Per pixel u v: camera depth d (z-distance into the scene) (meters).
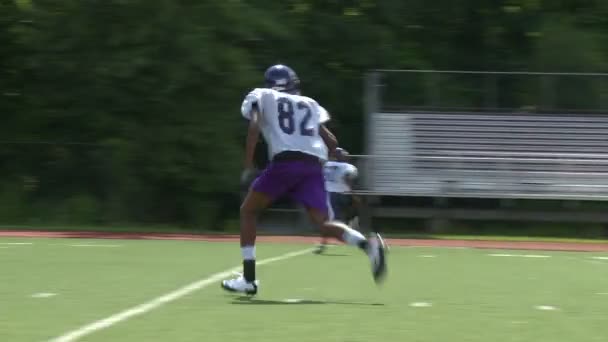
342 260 45.59
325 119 30.58
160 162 77.56
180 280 35.06
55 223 79.12
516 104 79.62
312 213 29.89
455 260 48.19
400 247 59.62
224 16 78.81
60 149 82.31
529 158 78.25
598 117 78.69
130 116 79.38
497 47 91.06
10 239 59.03
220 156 77.69
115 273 37.56
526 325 25.09
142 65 76.62
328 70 87.00
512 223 81.56
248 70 79.19
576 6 89.25
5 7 83.94
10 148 83.50
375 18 88.81
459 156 78.38
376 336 22.84
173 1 77.81
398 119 78.81
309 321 24.97
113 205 78.94
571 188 77.88
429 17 89.12
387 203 83.56
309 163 29.72
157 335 22.48
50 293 30.58
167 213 79.50
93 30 78.56
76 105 80.56
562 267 44.50
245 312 26.50
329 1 88.31
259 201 30.03
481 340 22.64
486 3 89.75
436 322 25.30
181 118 78.25
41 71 81.00
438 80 80.19
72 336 22.19
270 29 81.00
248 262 30.06
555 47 85.44
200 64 77.12
